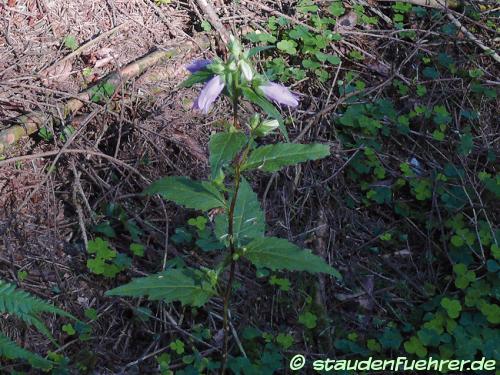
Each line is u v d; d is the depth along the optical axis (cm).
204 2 141
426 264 116
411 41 150
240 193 77
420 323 107
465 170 126
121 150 121
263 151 67
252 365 96
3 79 126
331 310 108
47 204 111
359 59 145
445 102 139
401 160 128
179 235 110
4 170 114
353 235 118
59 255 106
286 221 117
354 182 126
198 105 63
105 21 142
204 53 140
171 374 94
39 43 135
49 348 97
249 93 63
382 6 157
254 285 107
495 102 142
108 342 100
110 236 109
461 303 109
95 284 104
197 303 70
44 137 120
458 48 149
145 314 101
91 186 116
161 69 134
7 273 103
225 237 74
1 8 139
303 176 123
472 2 159
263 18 148
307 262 67
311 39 140
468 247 116
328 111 133
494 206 123
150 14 146
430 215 119
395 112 133
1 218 109
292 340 101
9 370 92
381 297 111
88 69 131
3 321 97
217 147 62
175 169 119
